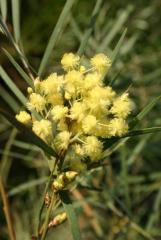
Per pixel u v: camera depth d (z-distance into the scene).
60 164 0.23
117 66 0.54
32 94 0.23
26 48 0.69
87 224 0.50
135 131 0.23
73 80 0.23
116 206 0.47
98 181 0.46
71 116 0.22
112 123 0.22
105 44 0.52
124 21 0.57
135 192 0.50
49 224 0.25
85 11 0.66
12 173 0.61
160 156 0.56
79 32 0.52
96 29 0.53
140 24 0.63
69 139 0.23
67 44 0.63
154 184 0.50
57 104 0.23
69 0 0.27
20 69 0.25
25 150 0.62
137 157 0.53
